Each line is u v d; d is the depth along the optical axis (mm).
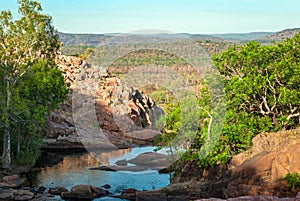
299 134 22500
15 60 34125
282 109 24875
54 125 45188
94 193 24984
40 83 34719
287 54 24875
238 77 24062
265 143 22625
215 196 21047
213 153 22141
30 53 34594
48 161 36688
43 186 27656
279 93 24500
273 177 18781
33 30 33281
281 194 17594
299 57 24891
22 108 32844
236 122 23844
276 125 24047
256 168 20125
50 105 40344
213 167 22688
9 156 32844
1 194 25375
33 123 34781
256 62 24891
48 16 34344
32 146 36656
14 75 33969
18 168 33312
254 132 23922
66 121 47094
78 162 36062
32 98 35938
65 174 31344
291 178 17812
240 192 19219
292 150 18812
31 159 35156
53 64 37875
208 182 22141
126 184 25875
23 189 26859
